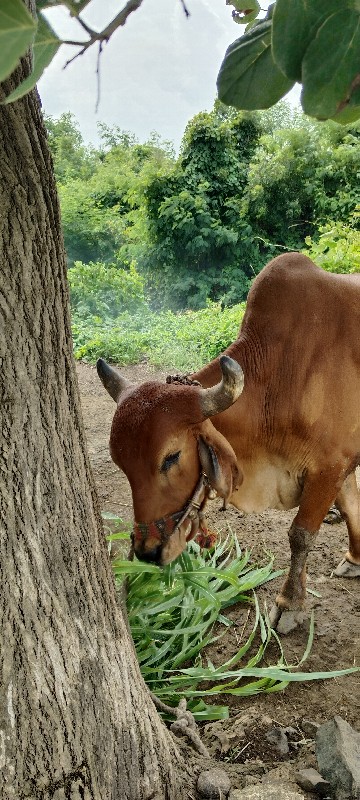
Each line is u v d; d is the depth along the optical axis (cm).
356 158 1433
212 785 230
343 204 1406
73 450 186
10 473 167
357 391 318
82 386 832
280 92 108
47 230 171
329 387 314
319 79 86
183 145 1555
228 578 313
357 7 83
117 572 292
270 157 1479
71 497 184
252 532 433
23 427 168
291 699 299
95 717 188
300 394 314
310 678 284
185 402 256
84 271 1238
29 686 172
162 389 265
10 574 169
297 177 1459
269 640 337
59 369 179
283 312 316
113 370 295
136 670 216
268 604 363
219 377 309
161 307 1545
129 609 313
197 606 330
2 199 159
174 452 263
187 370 887
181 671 298
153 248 1536
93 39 83
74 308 1222
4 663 168
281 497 342
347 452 323
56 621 178
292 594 340
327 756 246
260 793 226
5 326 163
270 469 332
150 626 324
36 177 166
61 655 179
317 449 320
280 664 303
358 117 97
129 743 200
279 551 411
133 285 1256
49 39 81
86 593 189
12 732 169
